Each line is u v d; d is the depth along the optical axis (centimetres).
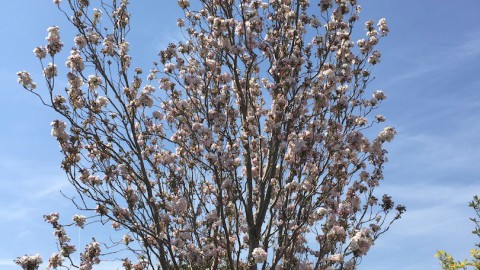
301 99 896
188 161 929
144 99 880
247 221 886
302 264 812
